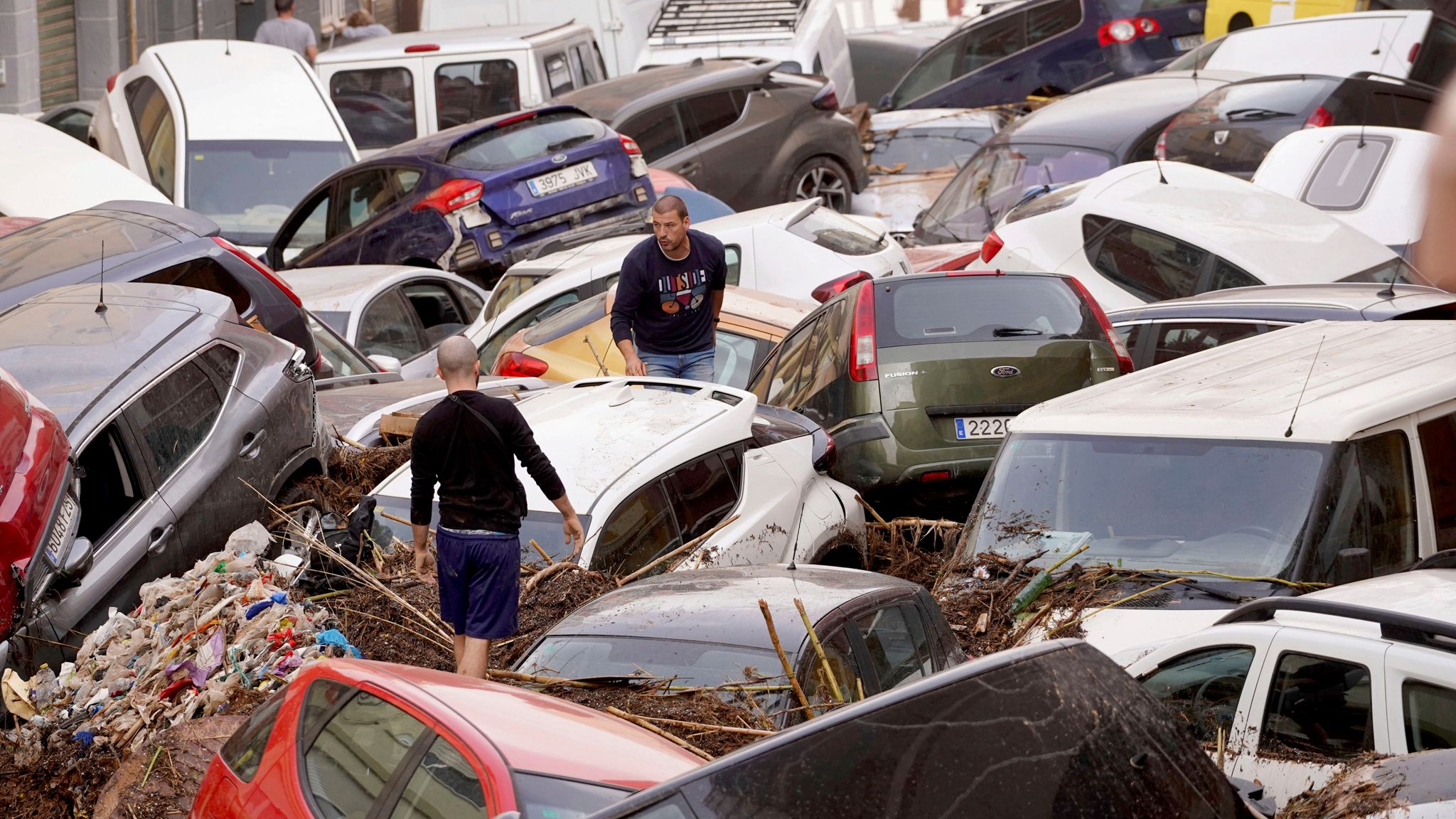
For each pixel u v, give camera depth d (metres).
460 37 63.00
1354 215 40.00
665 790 8.66
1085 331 27.02
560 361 34.53
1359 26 55.16
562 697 15.29
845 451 26.53
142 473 21.61
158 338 23.44
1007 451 20.92
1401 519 18.36
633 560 21.22
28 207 40.38
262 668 18.77
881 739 8.81
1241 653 14.09
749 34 69.75
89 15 74.81
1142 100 52.38
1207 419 19.41
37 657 19.31
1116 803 8.69
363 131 61.47
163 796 16.45
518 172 46.09
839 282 36.31
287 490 25.14
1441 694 12.27
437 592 21.12
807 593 16.88
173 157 52.72
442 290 44.19
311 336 31.08
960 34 70.12
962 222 51.72
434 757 10.95
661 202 28.91
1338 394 19.61
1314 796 11.85
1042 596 18.50
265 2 89.06
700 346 30.22
